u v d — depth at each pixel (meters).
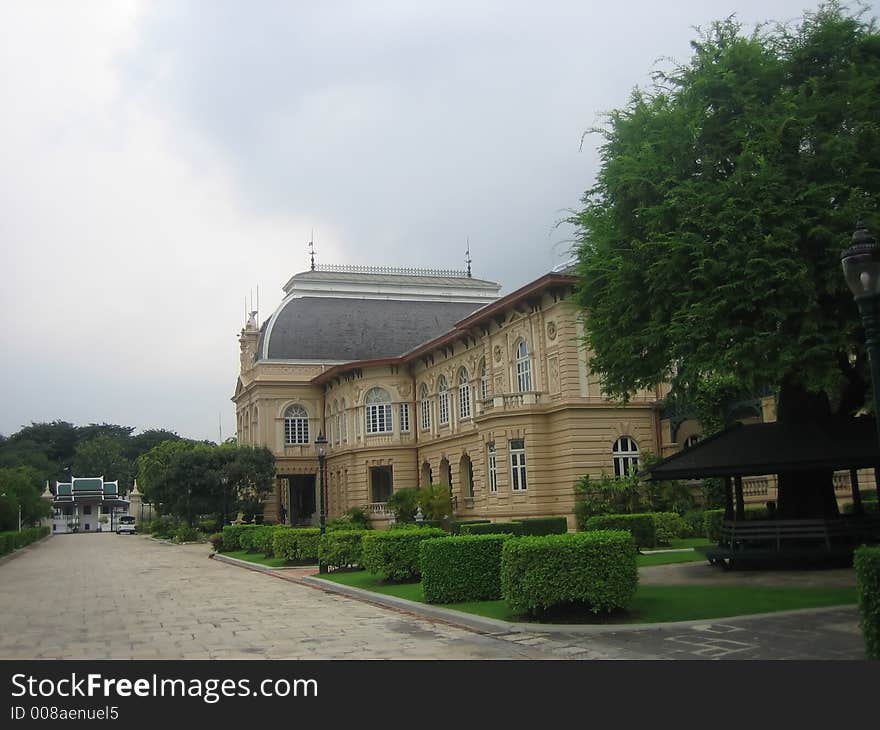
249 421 70.38
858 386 20.56
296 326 68.31
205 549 50.69
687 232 16.23
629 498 34.44
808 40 17.39
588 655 10.88
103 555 46.31
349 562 25.95
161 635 14.40
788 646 10.69
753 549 19.69
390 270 73.88
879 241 15.14
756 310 16.09
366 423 59.03
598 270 19.70
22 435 143.88
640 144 18.12
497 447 40.66
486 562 16.44
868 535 19.64
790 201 15.48
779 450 19.48
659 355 18.81
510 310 42.66
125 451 144.50
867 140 15.92
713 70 17.38
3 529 56.19
